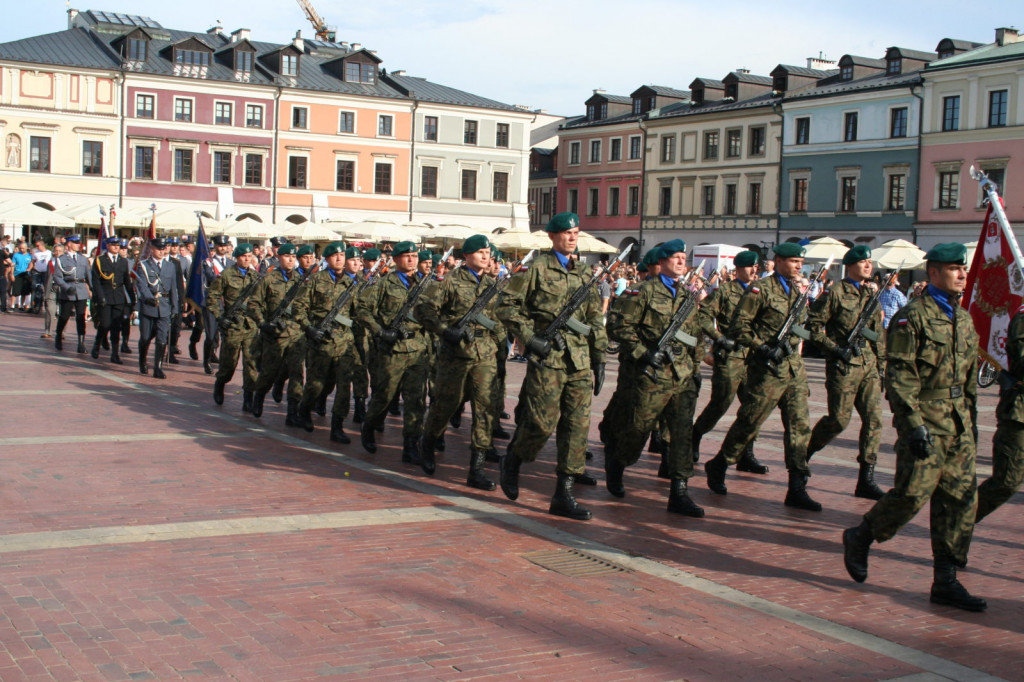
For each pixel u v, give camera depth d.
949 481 5.97
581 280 7.97
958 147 45.22
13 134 49.91
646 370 7.98
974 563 6.96
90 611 5.23
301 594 5.64
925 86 46.25
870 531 6.18
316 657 4.77
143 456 9.24
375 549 6.59
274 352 11.41
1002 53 43.88
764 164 54.16
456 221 60.47
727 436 8.82
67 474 8.36
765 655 5.07
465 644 5.02
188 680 4.46
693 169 58.31
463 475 9.18
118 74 51.59
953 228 45.50
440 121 59.66
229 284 12.66
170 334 17.59
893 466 10.42
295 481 8.54
